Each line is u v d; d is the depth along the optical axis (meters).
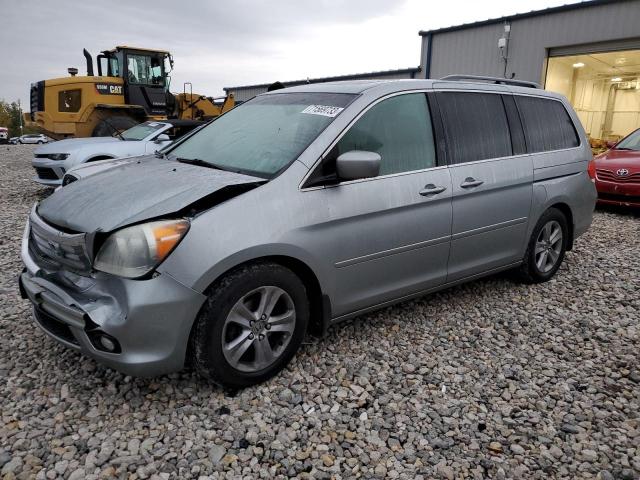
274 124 3.28
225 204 2.54
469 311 3.88
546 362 3.15
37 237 2.73
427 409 2.62
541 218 4.27
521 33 15.50
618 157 8.12
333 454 2.28
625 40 13.53
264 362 2.74
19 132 79.44
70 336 2.55
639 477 2.19
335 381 2.84
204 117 14.60
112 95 12.66
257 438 2.35
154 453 2.22
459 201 3.52
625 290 4.42
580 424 2.54
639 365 3.12
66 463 2.14
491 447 2.34
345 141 2.99
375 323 3.60
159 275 2.33
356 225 2.97
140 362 2.35
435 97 3.55
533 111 4.27
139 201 2.54
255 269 2.59
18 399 2.57
